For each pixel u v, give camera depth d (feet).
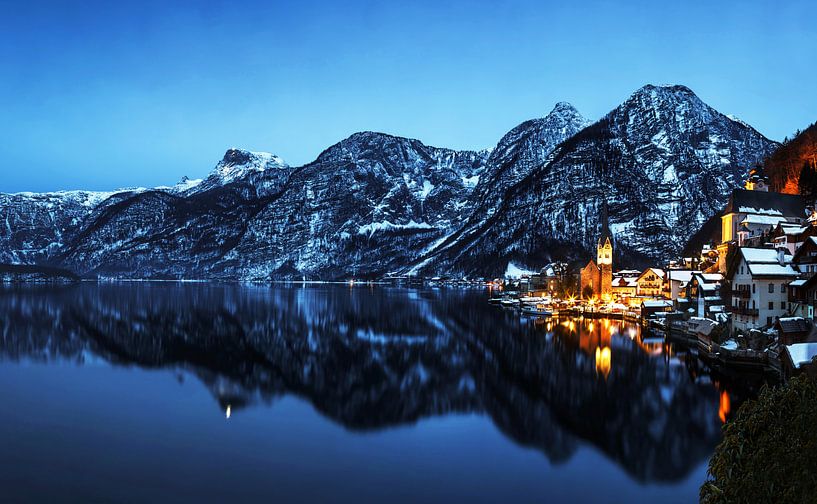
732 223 481.87
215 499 122.83
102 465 142.00
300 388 230.68
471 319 521.24
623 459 148.46
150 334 402.11
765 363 245.45
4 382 238.68
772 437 80.59
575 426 176.76
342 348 338.54
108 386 232.94
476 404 203.72
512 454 152.25
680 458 149.18
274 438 165.27
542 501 123.65
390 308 649.61
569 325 467.11
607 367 266.98
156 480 132.77
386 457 149.69
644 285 631.56
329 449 155.94
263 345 350.84
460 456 151.02
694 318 353.92
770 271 280.72
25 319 488.85
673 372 252.83
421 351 325.21
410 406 200.95
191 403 205.67
